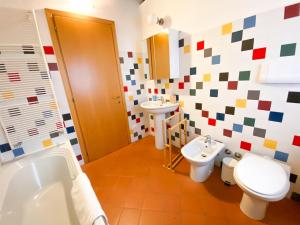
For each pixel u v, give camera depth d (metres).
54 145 1.78
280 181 1.07
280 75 1.18
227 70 1.53
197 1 1.61
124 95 2.44
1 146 1.52
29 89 1.56
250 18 1.28
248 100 1.45
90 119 2.13
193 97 1.95
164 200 1.50
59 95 1.83
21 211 1.38
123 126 2.52
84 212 0.90
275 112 1.30
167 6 1.92
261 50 1.27
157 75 2.24
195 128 2.05
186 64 1.91
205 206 1.40
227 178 1.62
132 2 2.27
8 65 1.43
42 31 1.64
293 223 1.21
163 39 1.96
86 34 1.92
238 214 1.30
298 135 1.23
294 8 1.07
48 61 1.71
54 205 1.45
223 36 1.48
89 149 2.19
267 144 1.42
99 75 2.11
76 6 1.81
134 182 1.77
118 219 1.33
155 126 2.37
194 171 1.67
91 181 1.83
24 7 1.52
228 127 1.67
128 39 2.33
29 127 1.62
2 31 1.40
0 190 1.25
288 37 1.13
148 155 2.29
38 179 1.63
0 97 1.44
